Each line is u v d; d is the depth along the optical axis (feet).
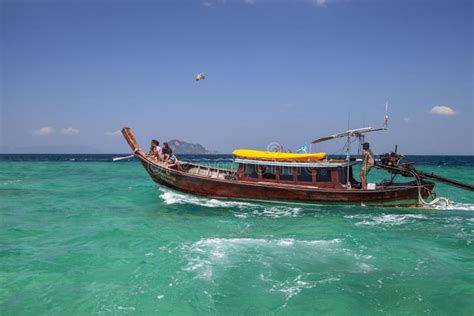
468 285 34.42
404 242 48.47
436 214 67.72
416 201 72.38
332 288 33.65
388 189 70.85
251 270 37.81
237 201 75.15
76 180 130.93
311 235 51.78
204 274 36.65
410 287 33.99
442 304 30.86
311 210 69.87
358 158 76.33
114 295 32.01
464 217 65.16
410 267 39.04
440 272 37.65
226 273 36.96
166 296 31.94
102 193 94.02
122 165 247.29
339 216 65.10
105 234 51.62
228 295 32.24
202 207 72.13
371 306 30.53
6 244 46.73
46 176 148.36
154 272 37.06
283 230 54.85
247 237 50.67
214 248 45.03
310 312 29.50
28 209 71.56
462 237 51.31
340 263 40.11
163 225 57.67
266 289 33.42
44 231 53.52
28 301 30.89
